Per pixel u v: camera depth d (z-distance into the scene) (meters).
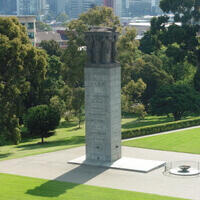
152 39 147.12
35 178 63.97
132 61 107.31
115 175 65.12
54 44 174.62
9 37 91.44
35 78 94.88
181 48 141.12
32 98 119.81
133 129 94.19
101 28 69.12
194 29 136.88
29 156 76.75
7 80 91.06
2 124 92.19
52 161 73.12
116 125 70.44
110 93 68.38
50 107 105.75
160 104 122.81
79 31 104.25
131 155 76.50
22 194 56.78
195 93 123.88
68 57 105.00
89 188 59.38
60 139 107.06
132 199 54.59
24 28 97.81
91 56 68.88
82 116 120.94
